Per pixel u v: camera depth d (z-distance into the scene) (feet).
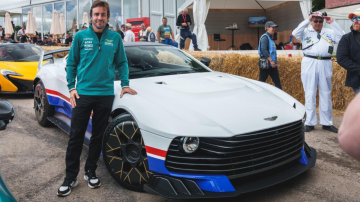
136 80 10.46
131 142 8.52
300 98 19.38
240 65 20.88
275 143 8.36
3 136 14.20
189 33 34.47
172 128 7.61
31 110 19.17
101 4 8.65
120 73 9.36
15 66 22.89
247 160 7.93
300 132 9.27
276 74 17.92
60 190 8.72
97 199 8.57
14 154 12.07
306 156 9.44
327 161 11.19
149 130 7.90
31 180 9.82
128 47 12.19
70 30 59.57
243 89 10.10
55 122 13.75
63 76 12.98
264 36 17.43
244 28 55.62
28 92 22.29
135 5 50.08
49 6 62.69
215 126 7.71
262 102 9.23
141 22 42.88
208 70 12.59
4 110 4.13
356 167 10.61
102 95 8.95
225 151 7.64
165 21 34.55
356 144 1.99
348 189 9.04
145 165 8.24
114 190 9.09
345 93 18.13
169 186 7.63
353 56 13.28
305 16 37.06
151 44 13.01
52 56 15.53
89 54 8.79
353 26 13.16
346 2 44.83
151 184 7.98
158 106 8.32
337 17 36.96
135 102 8.68
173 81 10.28
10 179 9.87
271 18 55.01
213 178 7.63
